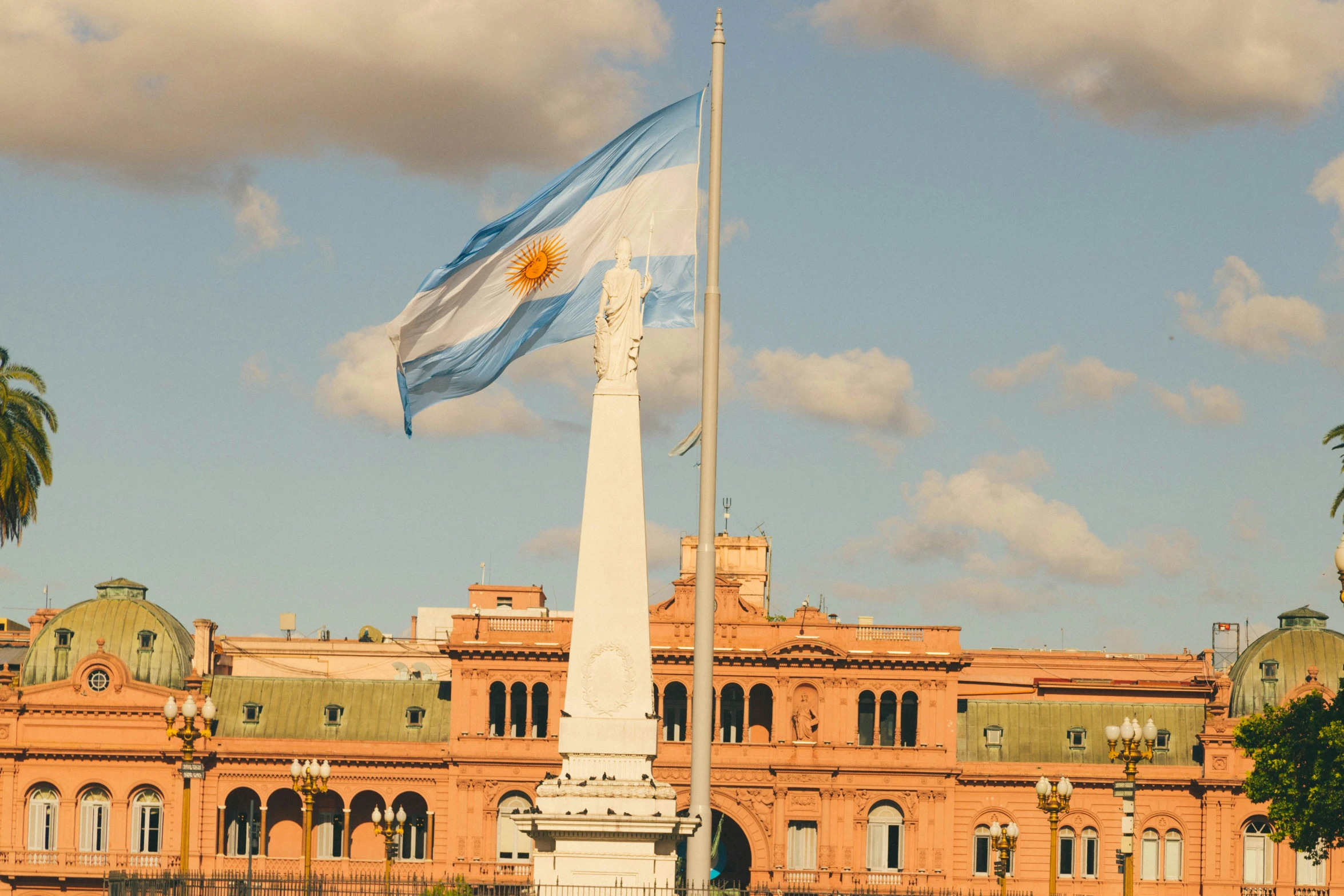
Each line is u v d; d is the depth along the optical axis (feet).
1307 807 511.40
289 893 395.75
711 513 248.73
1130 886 367.66
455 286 277.23
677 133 276.00
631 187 275.39
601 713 258.78
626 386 262.67
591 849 251.60
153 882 364.17
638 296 263.90
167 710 395.34
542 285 275.80
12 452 477.77
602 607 260.01
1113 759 372.99
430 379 279.69
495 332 276.82
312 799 492.95
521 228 276.62
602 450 261.85
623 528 261.03
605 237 274.98
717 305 248.93
